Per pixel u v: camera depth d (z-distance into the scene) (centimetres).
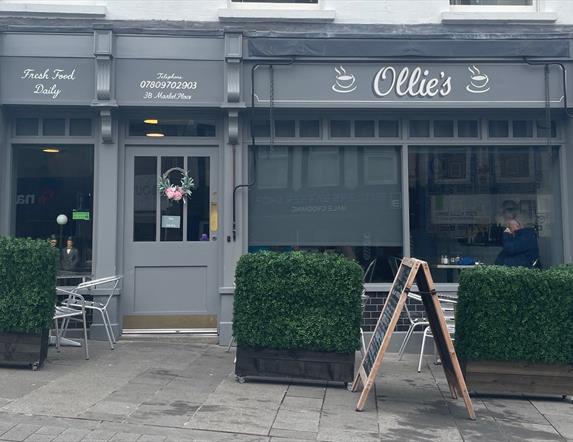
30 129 862
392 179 875
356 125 874
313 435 515
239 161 852
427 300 611
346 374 647
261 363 654
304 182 873
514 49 834
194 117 874
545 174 876
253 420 544
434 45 834
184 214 874
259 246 868
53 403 567
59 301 848
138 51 832
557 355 628
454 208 873
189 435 504
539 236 877
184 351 795
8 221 846
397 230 871
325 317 641
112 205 848
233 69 830
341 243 870
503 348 630
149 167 875
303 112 863
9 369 685
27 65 826
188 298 869
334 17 845
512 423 565
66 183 866
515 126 875
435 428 545
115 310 843
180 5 848
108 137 841
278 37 834
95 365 714
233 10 841
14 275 673
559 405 627
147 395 603
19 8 827
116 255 852
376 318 847
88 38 830
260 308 647
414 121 876
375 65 841
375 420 559
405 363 786
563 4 862
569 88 839
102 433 499
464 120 875
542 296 630
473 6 876
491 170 877
